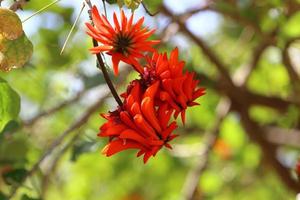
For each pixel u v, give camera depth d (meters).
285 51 5.16
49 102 5.50
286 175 5.59
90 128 4.80
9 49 2.78
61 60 5.25
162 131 2.56
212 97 6.37
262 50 5.58
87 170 6.70
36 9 4.73
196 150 6.05
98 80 4.48
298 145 5.99
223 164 6.64
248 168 6.72
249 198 6.90
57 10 5.14
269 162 5.68
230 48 6.87
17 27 2.69
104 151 2.56
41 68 5.32
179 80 2.58
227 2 4.81
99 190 6.92
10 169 3.75
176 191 6.98
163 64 2.60
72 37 4.92
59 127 5.45
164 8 4.66
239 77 5.67
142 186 7.09
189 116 6.55
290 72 5.47
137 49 2.62
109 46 2.58
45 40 5.26
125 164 6.80
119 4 2.68
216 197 6.79
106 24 2.60
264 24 5.18
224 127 6.51
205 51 5.35
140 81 2.62
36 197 4.03
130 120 2.54
